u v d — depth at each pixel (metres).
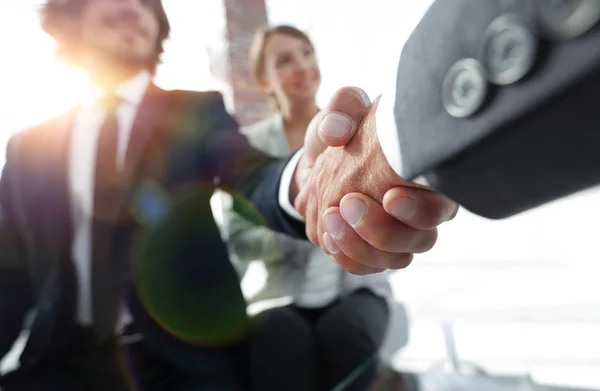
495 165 0.12
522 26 0.10
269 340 0.61
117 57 0.70
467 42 0.12
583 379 0.88
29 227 0.64
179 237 0.64
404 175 0.17
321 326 0.68
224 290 0.64
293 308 0.73
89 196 0.63
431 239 0.25
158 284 0.62
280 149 1.04
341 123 0.25
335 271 0.77
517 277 1.34
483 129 0.11
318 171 0.31
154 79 0.78
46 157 0.66
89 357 0.60
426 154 0.14
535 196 0.12
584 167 0.10
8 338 0.65
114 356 0.60
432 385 0.78
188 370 0.57
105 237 0.62
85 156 0.65
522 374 0.85
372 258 0.27
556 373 0.91
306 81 1.07
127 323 0.63
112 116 0.67
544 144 0.10
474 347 1.01
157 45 0.77
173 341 0.59
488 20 0.11
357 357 0.63
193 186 0.65
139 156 0.64
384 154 0.20
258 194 0.46
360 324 0.67
